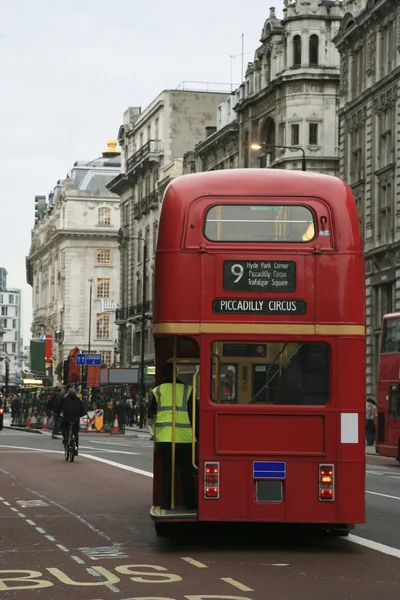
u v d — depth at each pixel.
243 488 15.14
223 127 88.62
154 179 110.19
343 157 67.56
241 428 15.21
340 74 68.50
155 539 16.75
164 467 16.16
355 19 64.44
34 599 11.73
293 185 15.48
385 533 17.55
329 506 15.07
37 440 52.97
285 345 15.27
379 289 61.38
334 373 15.17
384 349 39.06
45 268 178.25
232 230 15.38
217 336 15.21
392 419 37.88
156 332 15.38
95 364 75.88
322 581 12.95
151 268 108.38
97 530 17.83
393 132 59.97
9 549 15.62
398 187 58.78
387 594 12.15
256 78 83.62
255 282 15.26
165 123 108.38
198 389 16.78
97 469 31.53
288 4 76.31
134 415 84.00
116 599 11.71
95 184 158.25
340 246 15.31
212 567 13.98
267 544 16.19
